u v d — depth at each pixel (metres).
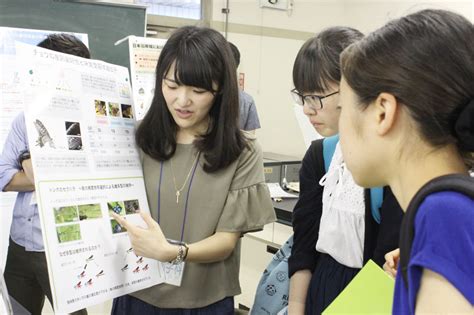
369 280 0.73
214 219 1.10
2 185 1.64
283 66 4.42
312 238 1.13
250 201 1.13
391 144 0.49
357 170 0.53
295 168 3.12
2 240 1.75
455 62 0.46
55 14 2.20
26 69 0.93
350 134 0.53
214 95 1.08
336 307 0.70
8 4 2.08
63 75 1.00
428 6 0.58
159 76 1.09
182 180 1.13
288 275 1.18
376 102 0.49
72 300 0.91
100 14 2.32
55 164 0.94
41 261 1.78
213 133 1.12
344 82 0.54
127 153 1.12
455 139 0.47
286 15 4.34
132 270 1.04
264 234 2.42
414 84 0.46
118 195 1.06
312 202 1.13
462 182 0.43
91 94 1.06
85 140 1.02
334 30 0.94
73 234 0.94
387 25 0.52
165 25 3.69
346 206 0.99
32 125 0.92
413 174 0.49
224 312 1.15
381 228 0.92
